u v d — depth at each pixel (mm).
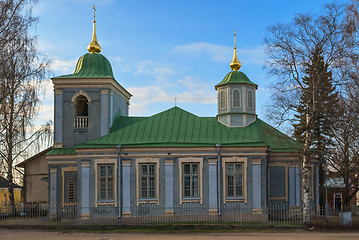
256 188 35188
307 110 34125
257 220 34750
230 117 42031
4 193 67875
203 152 35469
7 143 40219
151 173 35500
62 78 41188
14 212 42344
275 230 30500
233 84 42375
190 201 35031
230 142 35719
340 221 31109
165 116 38594
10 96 37031
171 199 34969
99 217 34844
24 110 38125
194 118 38344
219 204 34844
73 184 40125
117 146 35188
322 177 45750
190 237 27406
